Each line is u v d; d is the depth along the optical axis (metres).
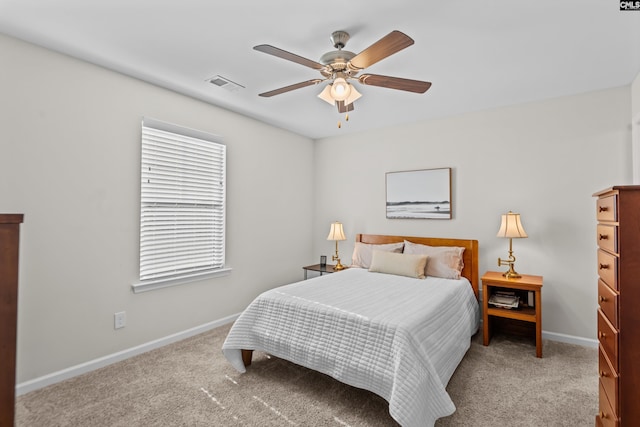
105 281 2.60
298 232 4.62
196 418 1.93
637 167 2.74
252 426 1.86
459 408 2.04
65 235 2.38
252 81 2.85
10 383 1.09
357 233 4.51
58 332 2.34
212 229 3.44
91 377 2.40
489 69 2.58
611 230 1.43
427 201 3.90
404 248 3.81
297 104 3.42
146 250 2.88
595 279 3.01
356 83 2.88
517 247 3.36
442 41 2.17
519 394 2.19
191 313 3.23
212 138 3.41
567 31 2.04
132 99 2.77
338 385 2.32
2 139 2.10
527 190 3.32
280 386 2.30
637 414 1.31
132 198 2.78
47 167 2.29
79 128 2.45
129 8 1.84
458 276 3.32
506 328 3.34
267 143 4.12
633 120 2.78
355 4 1.80
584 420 1.91
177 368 2.56
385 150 4.27
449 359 2.30
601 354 1.64
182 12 1.88
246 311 2.54
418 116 3.81
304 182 4.73
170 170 3.06
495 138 3.50
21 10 1.86
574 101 3.11
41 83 2.26
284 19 1.94
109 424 1.87
